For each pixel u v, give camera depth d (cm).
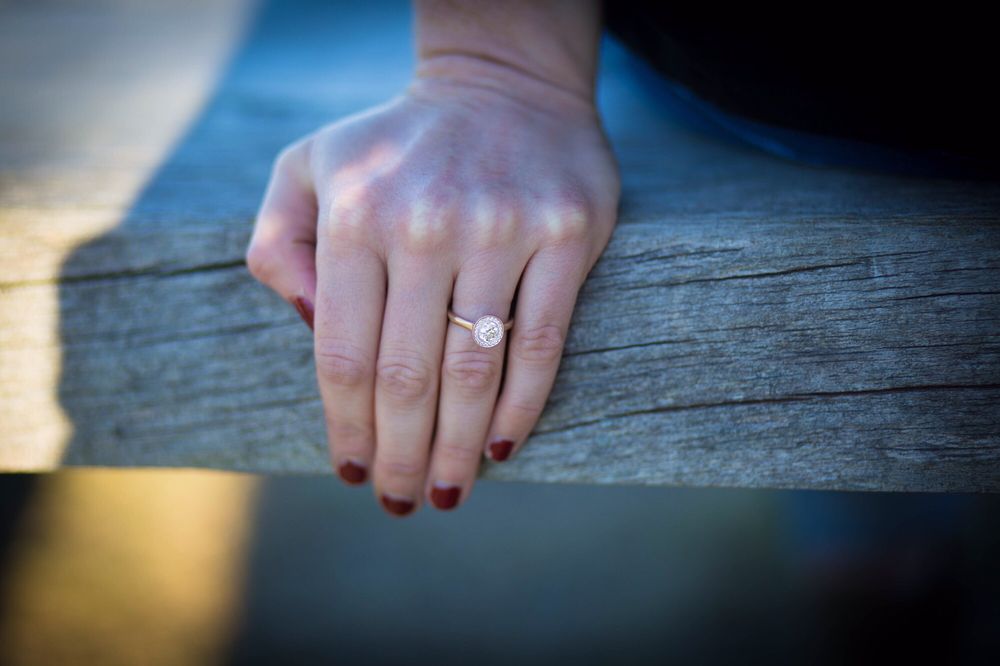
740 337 35
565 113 38
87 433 38
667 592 75
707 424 35
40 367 38
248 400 37
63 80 64
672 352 35
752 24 38
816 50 38
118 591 74
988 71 35
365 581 77
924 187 38
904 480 35
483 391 33
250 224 36
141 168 43
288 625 71
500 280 32
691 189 39
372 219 32
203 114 53
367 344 33
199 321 37
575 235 32
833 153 41
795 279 34
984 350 34
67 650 67
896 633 63
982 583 59
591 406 36
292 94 59
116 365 38
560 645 69
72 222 37
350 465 35
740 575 76
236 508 87
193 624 71
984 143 36
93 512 85
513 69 37
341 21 92
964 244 34
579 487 90
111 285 37
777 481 36
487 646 70
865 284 34
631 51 45
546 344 33
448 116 35
